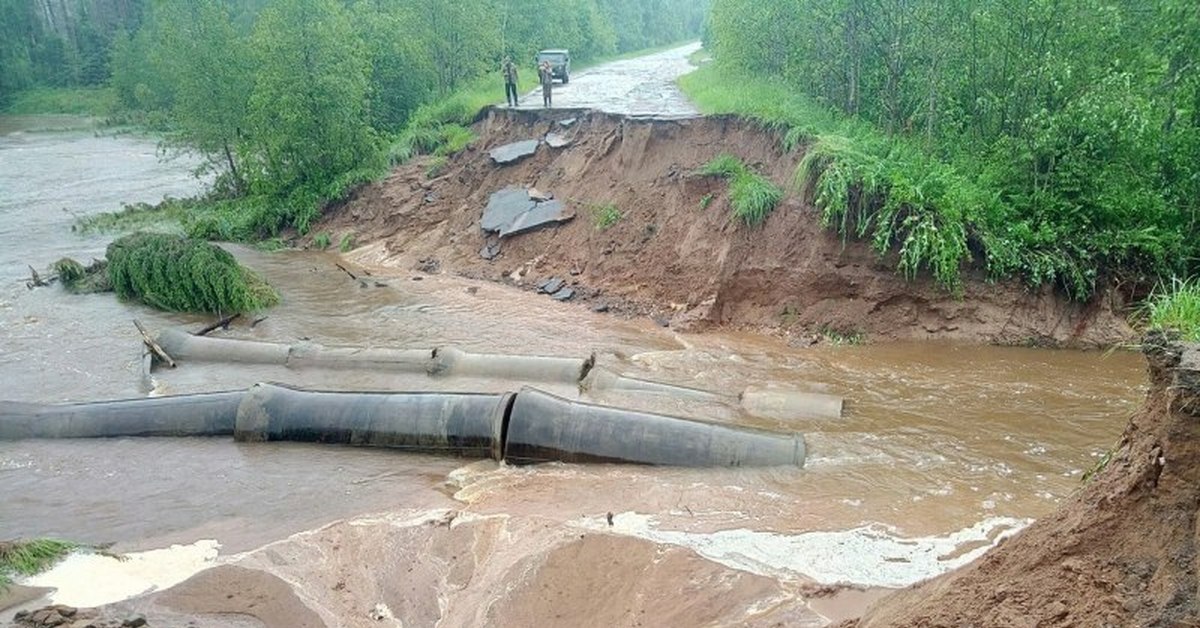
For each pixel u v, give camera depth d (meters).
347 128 25.20
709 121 18.50
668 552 7.52
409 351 13.66
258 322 16.67
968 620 4.78
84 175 34.72
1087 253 14.08
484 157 23.61
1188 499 4.53
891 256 14.35
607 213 18.70
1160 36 15.23
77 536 8.84
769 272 15.30
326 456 10.70
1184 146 14.30
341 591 7.57
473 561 7.87
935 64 16.28
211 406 11.51
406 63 30.53
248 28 46.00
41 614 6.99
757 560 7.58
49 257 22.41
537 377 12.67
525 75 32.50
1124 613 4.37
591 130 21.69
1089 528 4.82
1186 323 7.60
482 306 17.31
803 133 15.93
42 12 70.25
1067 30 14.83
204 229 24.73
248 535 8.70
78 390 13.35
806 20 19.91
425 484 9.78
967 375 12.57
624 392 12.02
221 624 7.06
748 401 11.51
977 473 9.31
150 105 50.94
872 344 14.16
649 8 75.25
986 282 14.17
